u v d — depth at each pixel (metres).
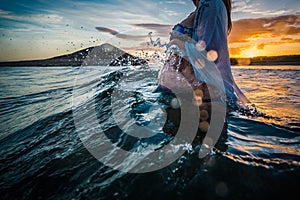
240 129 1.48
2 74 12.36
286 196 0.80
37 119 2.40
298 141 1.31
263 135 1.40
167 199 0.84
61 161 1.26
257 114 1.89
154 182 0.94
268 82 5.39
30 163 1.32
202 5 2.16
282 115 1.95
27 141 1.73
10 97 4.82
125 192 0.91
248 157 1.08
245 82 5.48
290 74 7.51
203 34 2.08
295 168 0.96
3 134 2.12
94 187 0.98
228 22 2.34
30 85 6.86
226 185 0.88
